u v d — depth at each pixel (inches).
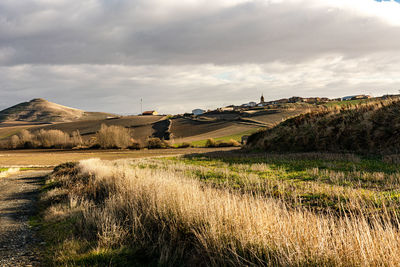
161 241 192.7
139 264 172.4
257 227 165.0
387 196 266.4
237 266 144.7
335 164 556.4
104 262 174.7
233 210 193.0
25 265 179.6
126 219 243.0
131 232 226.5
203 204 216.4
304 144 955.3
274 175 478.9
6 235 251.8
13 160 1903.3
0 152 2812.5
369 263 115.3
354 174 425.1
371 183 353.4
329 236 138.8
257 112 5290.4
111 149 2711.6
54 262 178.5
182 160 1021.8
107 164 962.1
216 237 166.1
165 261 169.2
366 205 245.9
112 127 2849.4
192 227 199.3
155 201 262.4
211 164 772.6
